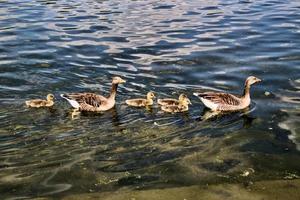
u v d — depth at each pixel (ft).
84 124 62.90
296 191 47.80
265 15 123.44
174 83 77.15
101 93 73.46
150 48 94.84
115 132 60.44
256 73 80.48
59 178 49.73
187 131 60.95
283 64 84.12
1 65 84.23
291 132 60.08
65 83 77.00
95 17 122.42
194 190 47.96
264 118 64.54
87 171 50.98
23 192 47.32
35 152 54.80
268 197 46.85
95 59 87.97
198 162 53.06
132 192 47.55
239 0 145.59
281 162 53.21
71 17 122.42
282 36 101.91
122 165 52.29
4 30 109.19
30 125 62.08
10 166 51.70
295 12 126.11
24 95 72.18
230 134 60.03
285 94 72.23
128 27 112.16
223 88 75.10
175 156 54.24
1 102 69.26
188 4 139.95
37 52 91.91
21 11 130.11
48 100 68.39
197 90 74.54
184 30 109.09
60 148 55.83
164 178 49.96
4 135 58.90
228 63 85.56
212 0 145.89
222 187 48.49
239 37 102.22
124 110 67.92
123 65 84.89
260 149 56.03
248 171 51.42
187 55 90.33
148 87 75.66
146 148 56.08
